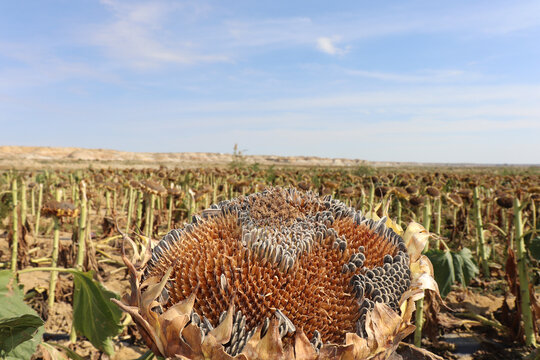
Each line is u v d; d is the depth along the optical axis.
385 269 0.30
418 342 0.68
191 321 0.26
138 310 0.27
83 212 0.78
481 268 1.14
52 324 0.75
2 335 0.37
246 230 0.31
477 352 0.71
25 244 0.92
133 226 1.61
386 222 0.38
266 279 0.28
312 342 0.26
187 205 1.35
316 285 0.29
